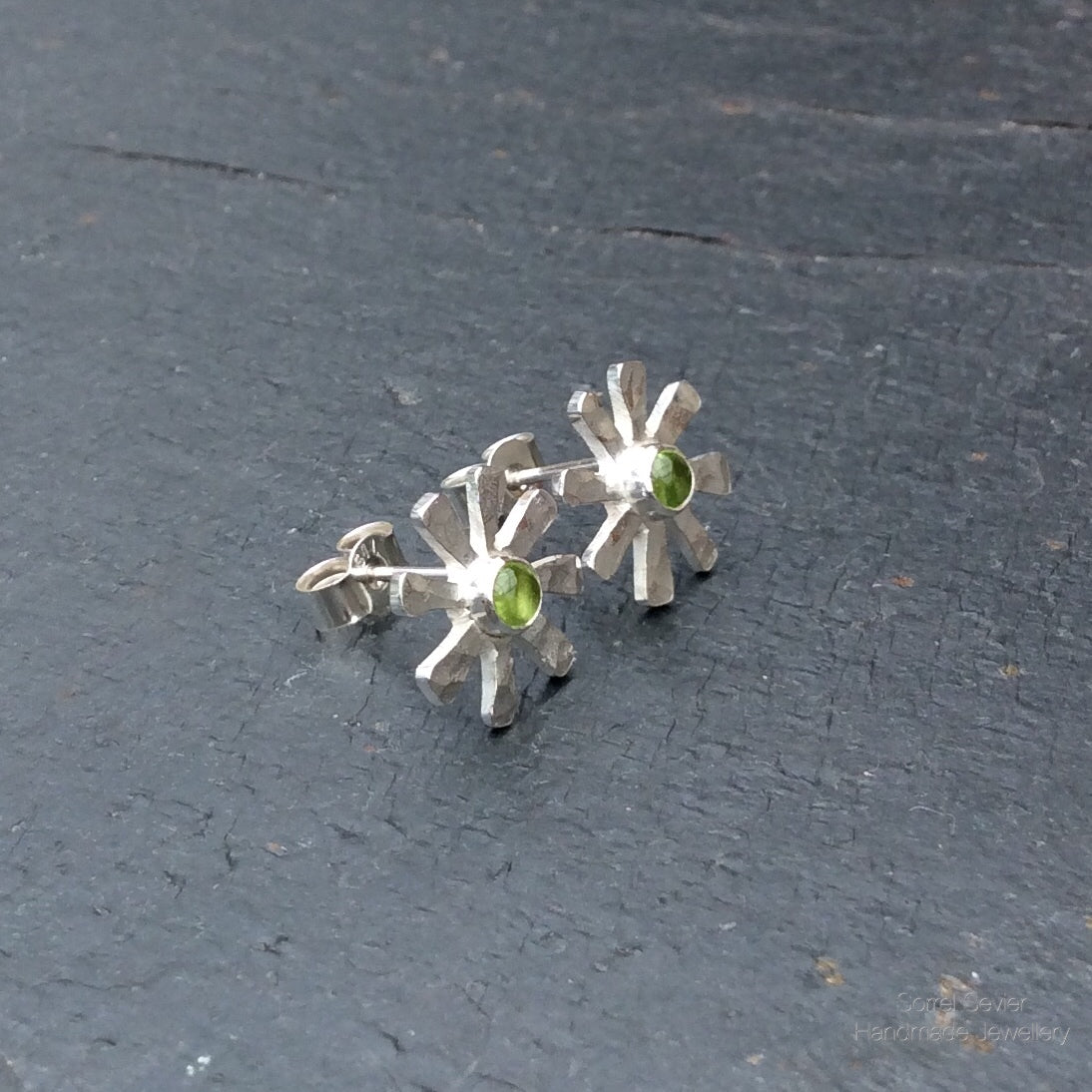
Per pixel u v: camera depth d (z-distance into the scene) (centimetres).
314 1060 8
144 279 12
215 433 11
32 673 10
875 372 12
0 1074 8
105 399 12
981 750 9
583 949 9
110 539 11
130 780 9
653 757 9
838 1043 8
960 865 9
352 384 12
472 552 9
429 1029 8
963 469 11
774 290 12
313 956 9
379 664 10
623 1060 8
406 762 9
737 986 9
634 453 10
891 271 12
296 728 10
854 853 9
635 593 10
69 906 9
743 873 9
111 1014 9
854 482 11
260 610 10
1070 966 9
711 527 11
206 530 11
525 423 11
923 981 9
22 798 9
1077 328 12
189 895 9
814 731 9
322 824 9
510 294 12
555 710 10
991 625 10
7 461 11
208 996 9
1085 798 9
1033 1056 8
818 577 10
